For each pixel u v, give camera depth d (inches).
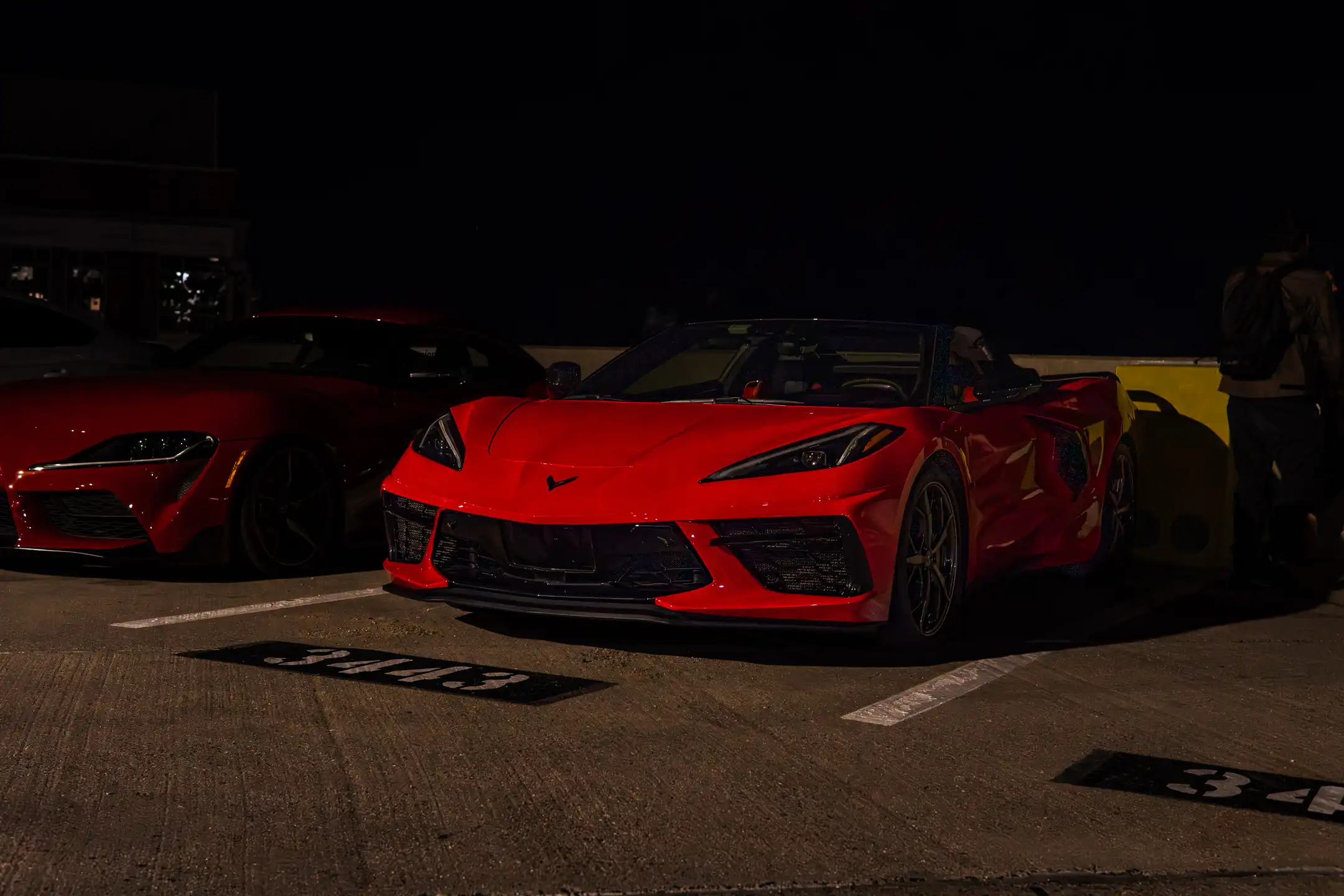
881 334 213.8
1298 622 215.2
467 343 287.0
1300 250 241.1
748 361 223.6
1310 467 243.6
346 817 111.9
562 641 183.8
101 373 352.2
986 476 198.1
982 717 150.3
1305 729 149.9
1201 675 174.9
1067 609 223.5
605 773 125.8
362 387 256.8
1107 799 122.5
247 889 96.3
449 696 152.6
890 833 111.8
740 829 111.5
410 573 187.3
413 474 190.5
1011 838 111.3
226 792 117.3
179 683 155.1
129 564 243.9
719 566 168.2
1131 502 251.3
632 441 182.5
